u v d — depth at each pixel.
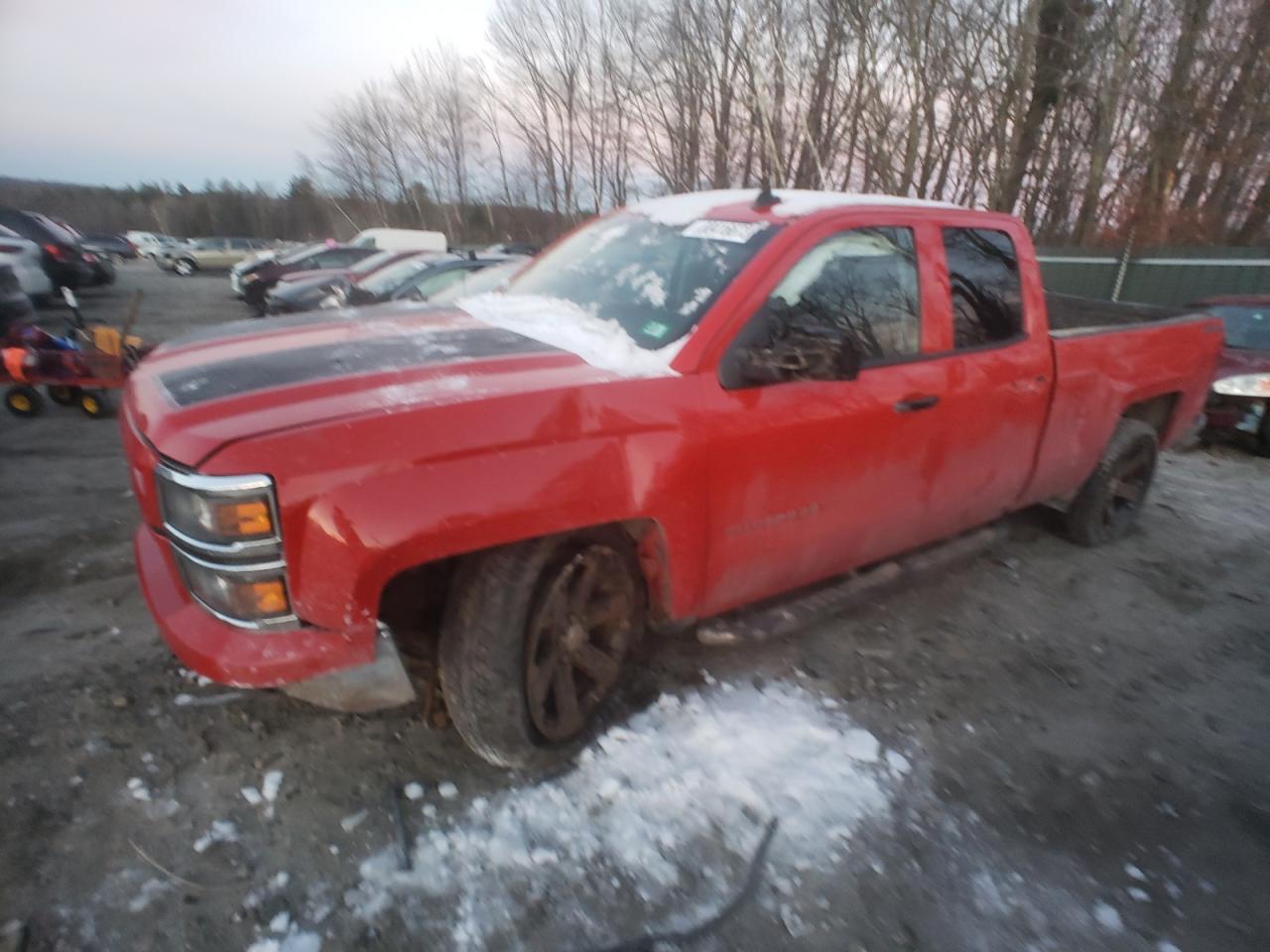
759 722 2.88
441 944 1.98
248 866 2.18
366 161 51.00
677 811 2.44
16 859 2.16
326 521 1.93
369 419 2.02
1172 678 3.43
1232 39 17.56
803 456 2.77
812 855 2.31
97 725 2.70
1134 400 4.36
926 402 3.12
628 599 2.70
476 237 48.41
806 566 3.03
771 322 2.71
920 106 18.00
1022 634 3.71
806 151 20.02
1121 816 2.58
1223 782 2.78
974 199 19.33
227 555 1.92
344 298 10.26
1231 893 2.30
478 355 2.50
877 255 3.07
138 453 2.19
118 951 1.93
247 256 32.34
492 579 2.27
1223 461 7.39
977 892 2.24
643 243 3.25
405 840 2.28
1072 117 20.41
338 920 2.03
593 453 2.27
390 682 2.08
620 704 2.92
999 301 3.53
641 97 28.59
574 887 2.16
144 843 2.24
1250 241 17.70
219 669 1.98
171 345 2.80
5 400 7.51
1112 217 19.28
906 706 3.07
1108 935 2.13
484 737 2.38
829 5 18.73
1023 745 2.90
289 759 2.59
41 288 13.29
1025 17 17.48
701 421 2.49
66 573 3.82
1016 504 3.98
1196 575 4.51
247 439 1.92
